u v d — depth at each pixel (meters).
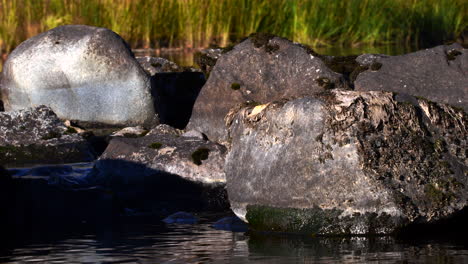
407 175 21.36
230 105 34.62
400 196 20.98
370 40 80.56
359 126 21.53
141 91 41.72
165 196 27.92
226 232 22.33
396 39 81.50
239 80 35.12
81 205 26.06
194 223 23.78
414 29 81.31
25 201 26.14
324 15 80.88
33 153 34.66
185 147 29.41
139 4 79.31
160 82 44.75
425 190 21.30
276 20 82.06
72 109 42.00
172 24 79.69
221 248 20.36
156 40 79.94
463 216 21.59
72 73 41.78
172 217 24.58
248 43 35.88
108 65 41.69
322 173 21.39
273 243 20.78
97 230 22.92
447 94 32.91
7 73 42.88
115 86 41.75
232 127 24.31
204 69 37.62
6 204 25.62
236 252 19.89
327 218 21.30
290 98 23.12
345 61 36.03
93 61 41.66
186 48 77.88
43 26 78.00
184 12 79.25
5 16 76.50
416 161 21.61
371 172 21.16
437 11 81.44
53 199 26.52
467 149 22.44
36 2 79.75
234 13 80.81
